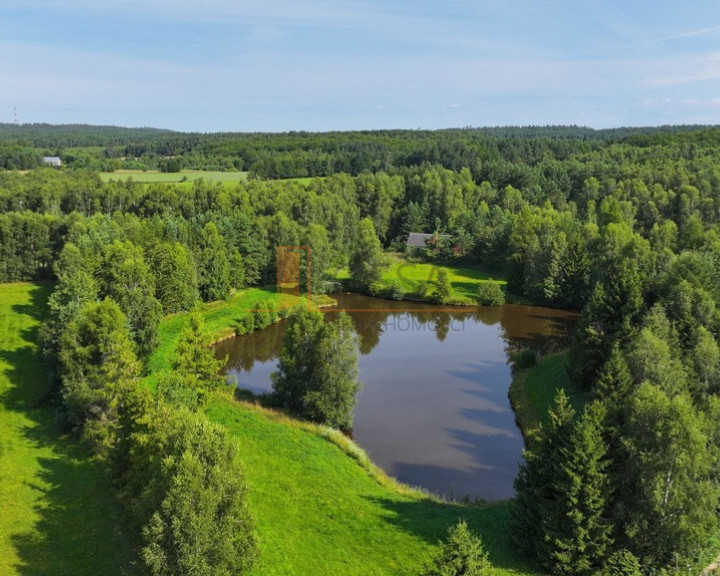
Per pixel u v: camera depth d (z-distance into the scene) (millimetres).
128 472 32906
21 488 37094
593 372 51344
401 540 31594
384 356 73125
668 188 131250
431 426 52219
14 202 122875
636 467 28500
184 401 39375
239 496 27312
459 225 131000
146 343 62594
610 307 56031
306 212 125688
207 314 84500
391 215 149500
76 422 44438
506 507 35812
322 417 49250
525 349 68375
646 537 28125
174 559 24781
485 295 97188
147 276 66750
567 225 110625
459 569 20484
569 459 28422
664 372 40375
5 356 59500
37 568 29312
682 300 51750
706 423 30750
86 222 94750
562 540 27797
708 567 27953
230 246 98188
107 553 30641
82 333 46094
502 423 53000
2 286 85812
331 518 33938
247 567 27109
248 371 67312
